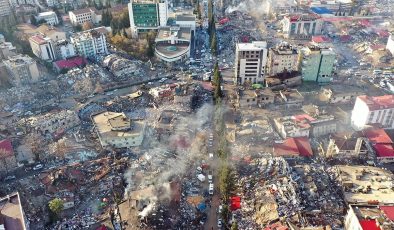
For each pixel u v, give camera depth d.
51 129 191.50
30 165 170.50
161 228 132.88
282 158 164.88
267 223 132.75
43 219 138.88
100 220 137.38
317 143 184.38
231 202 146.25
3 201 128.00
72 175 156.38
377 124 189.00
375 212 127.12
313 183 150.38
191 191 155.38
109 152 176.50
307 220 133.00
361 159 169.38
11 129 191.62
